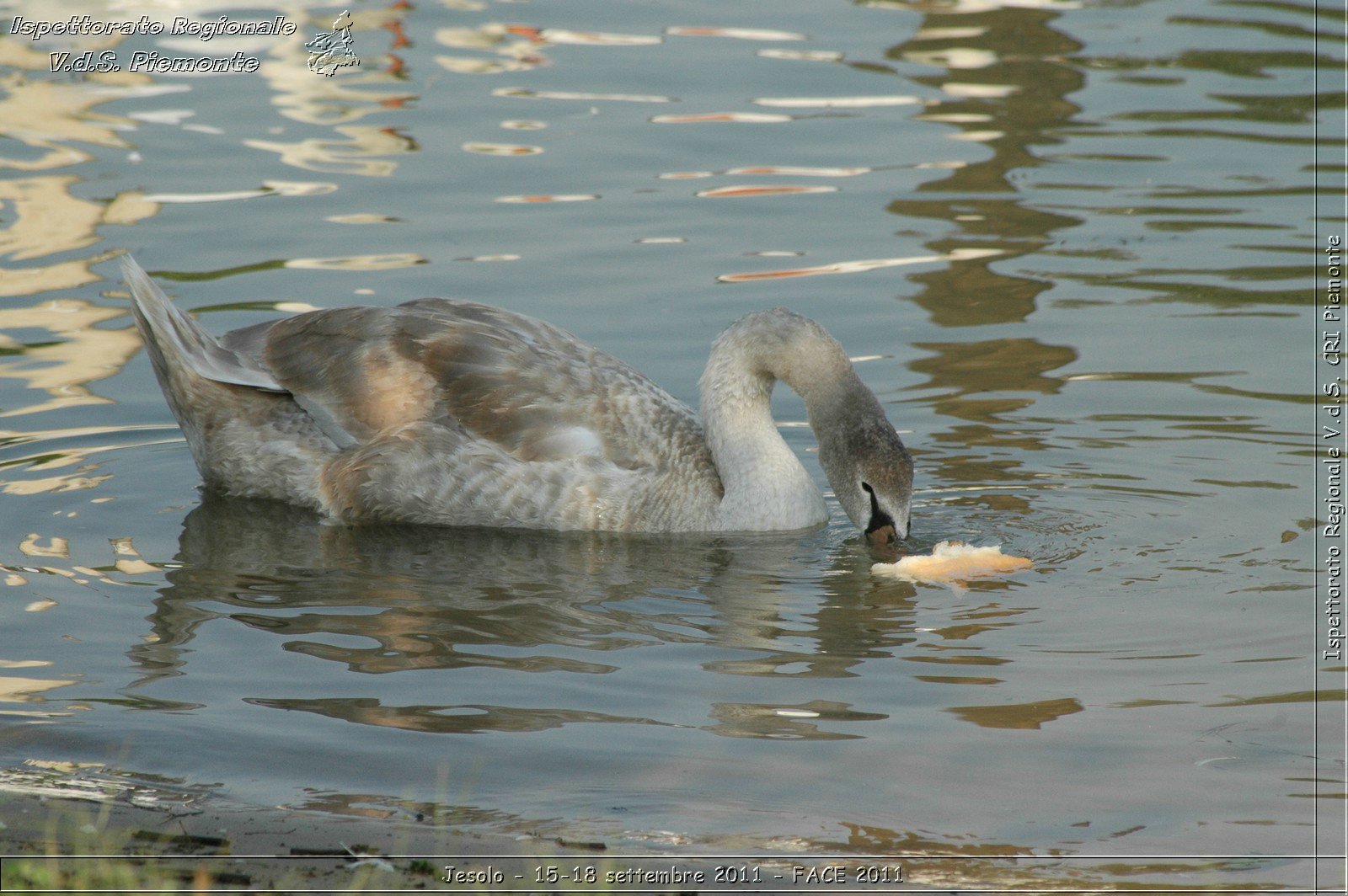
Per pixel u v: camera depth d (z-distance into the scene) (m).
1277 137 22.08
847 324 17.23
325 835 8.62
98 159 21.11
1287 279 18.00
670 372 16.02
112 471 14.59
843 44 25.95
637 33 26.38
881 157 21.77
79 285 17.92
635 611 11.84
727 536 13.78
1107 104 23.41
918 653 11.01
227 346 14.78
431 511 13.88
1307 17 26.83
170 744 9.65
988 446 14.76
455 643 11.18
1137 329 17.00
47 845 8.29
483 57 25.23
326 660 10.85
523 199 20.41
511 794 9.13
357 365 14.12
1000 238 19.28
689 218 19.95
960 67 24.97
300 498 14.09
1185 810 8.92
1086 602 11.83
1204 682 10.46
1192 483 13.97
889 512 13.33
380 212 19.88
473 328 14.26
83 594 11.94
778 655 10.99
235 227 19.31
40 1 26.59
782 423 16.14
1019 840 8.64
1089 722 9.94
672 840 8.65
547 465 13.77
